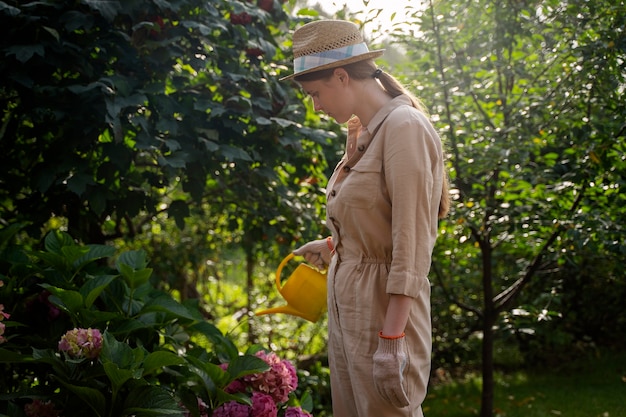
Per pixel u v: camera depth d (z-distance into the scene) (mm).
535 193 3357
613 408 3922
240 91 2863
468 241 3684
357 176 1686
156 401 2033
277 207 3328
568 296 4828
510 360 5246
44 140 2727
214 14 2857
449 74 3471
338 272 1772
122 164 2627
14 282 2461
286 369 2379
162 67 2787
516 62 3367
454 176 3543
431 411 4117
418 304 1720
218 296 5668
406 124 1626
